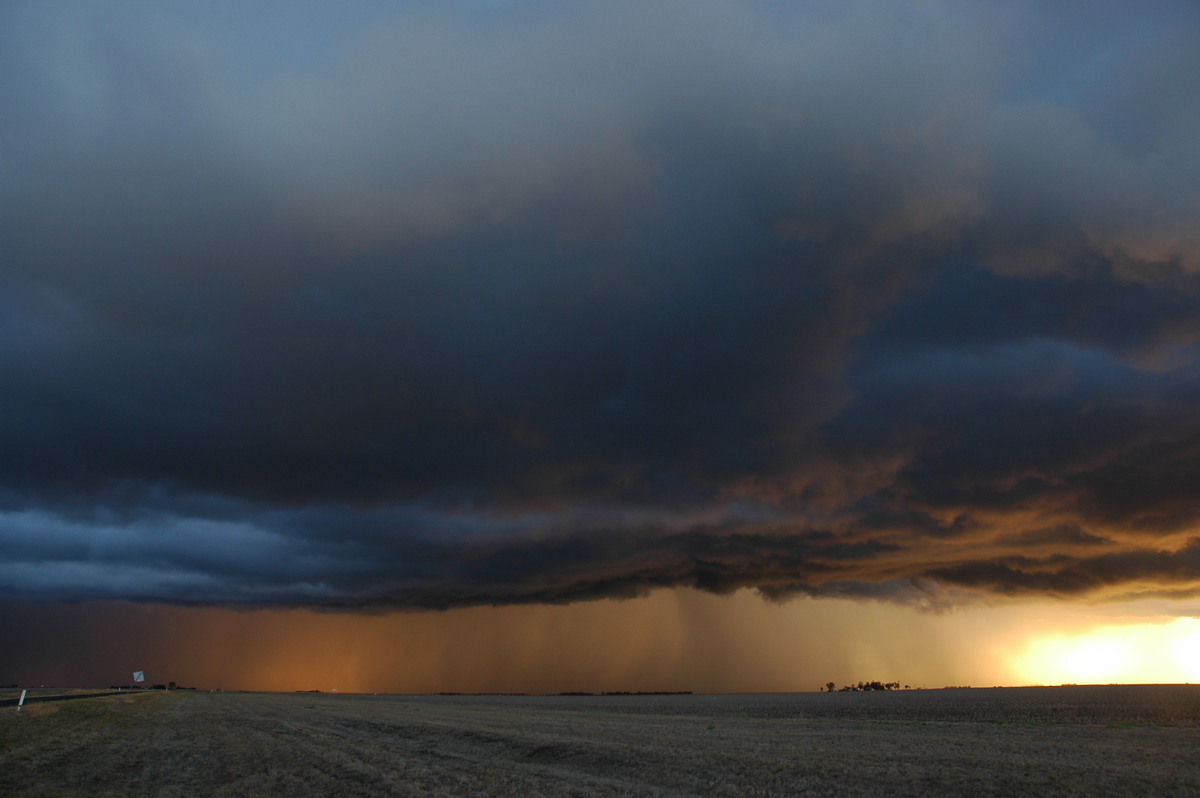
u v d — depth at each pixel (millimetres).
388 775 27906
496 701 156875
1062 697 120312
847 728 52500
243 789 25125
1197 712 66812
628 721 64938
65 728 47438
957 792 23094
